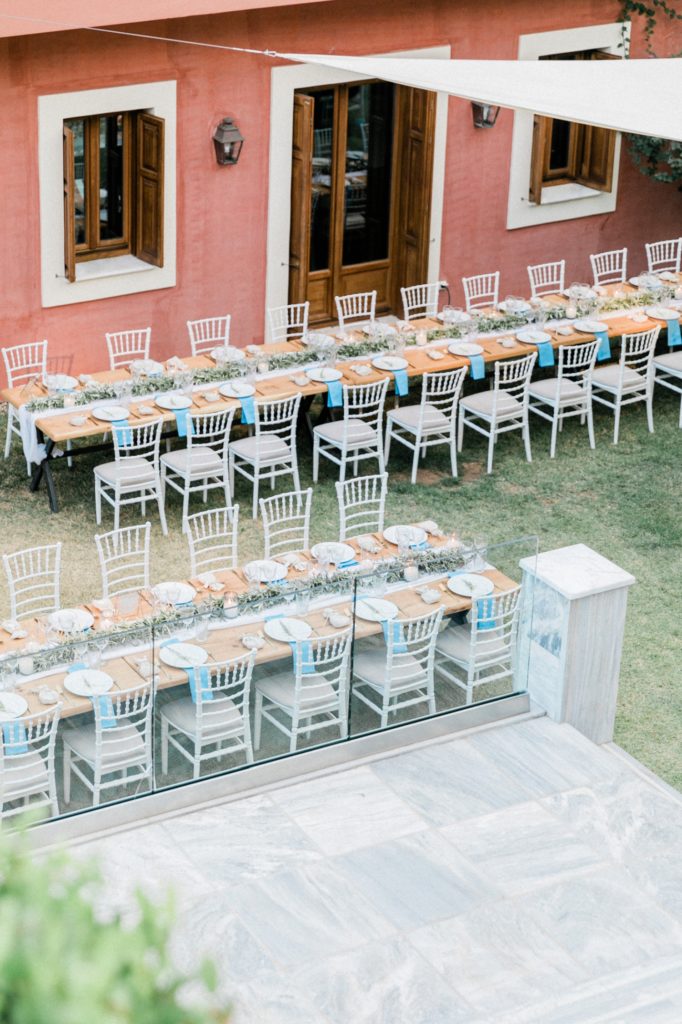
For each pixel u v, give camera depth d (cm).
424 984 629
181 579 1028
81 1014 102
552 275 1571
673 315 1309
